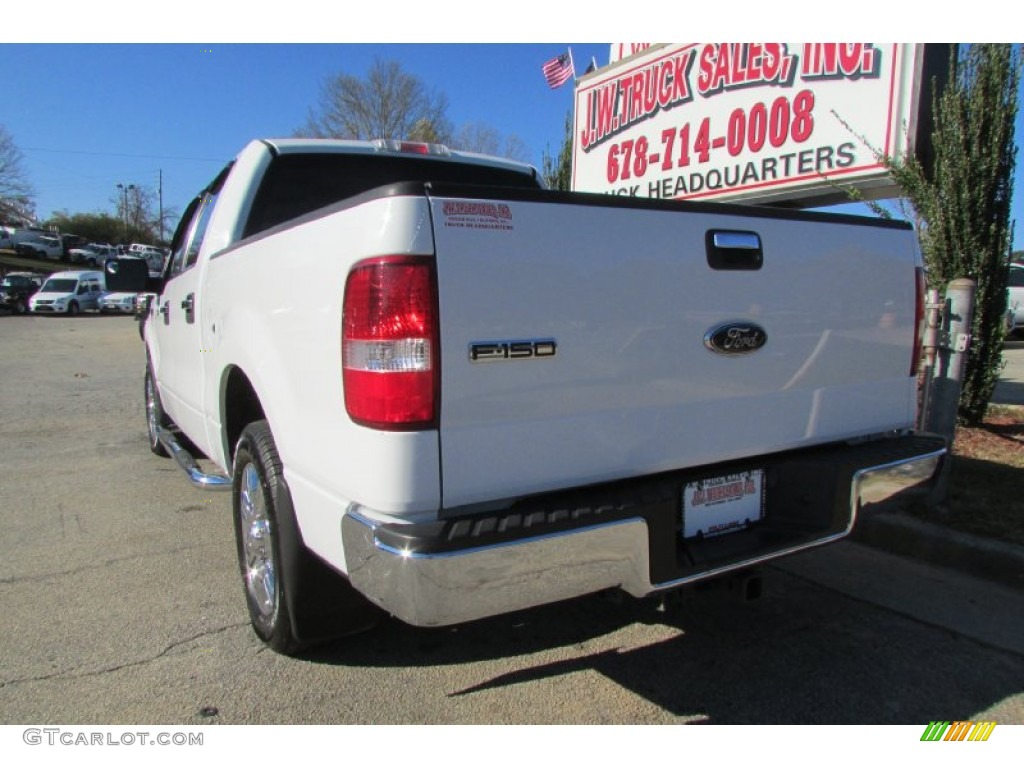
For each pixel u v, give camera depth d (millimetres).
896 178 5820
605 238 2301
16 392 11125
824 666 3061
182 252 4828
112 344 20125
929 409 4551
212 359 3594
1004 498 4617
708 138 7137
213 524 4809
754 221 2635
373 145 4262
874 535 4406
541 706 2770
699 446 2557
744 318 2617
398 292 2014
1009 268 6129
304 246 2445
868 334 3012
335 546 2348
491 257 2109
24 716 2686
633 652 3174
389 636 3295
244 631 3326
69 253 57594
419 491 2061
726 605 3631
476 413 2113
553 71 11414
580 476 2307
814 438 2883
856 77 5941
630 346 2359
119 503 5285
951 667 3051
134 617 3465
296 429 2523
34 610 3539
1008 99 5578
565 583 2203
